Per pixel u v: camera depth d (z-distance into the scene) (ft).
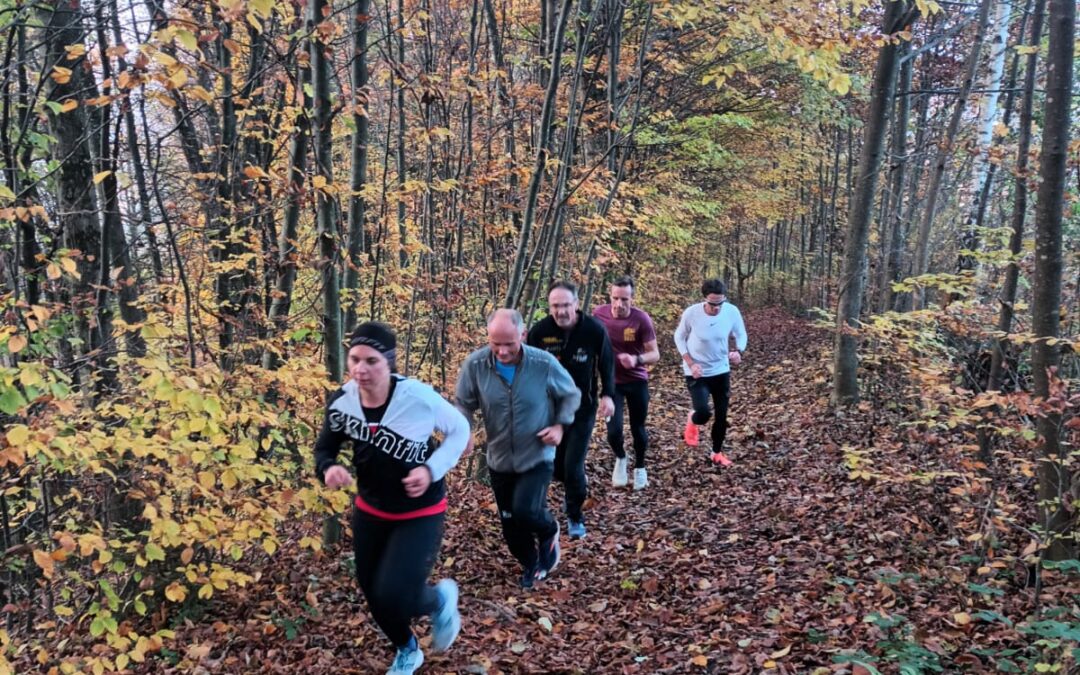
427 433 11.16
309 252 17.87
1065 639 10.58
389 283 24.47
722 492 23.30
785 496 22.15
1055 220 14.55
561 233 29.14
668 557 18.30
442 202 30.78
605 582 17.02
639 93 27.09
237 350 17.74
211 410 12.40
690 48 35.04
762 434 29.66
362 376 10.55
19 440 11.40
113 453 14.65
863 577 15.88
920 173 61.62
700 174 60.85
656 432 32.89
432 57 26.78
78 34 15.93
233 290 21.33
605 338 17.42
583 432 17.75
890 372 29.17
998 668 11.18
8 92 15.14
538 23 38.47
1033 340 14.92
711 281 24.18
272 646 14.53
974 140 35.37
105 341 16.72
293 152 17.33
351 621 15.23
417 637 14.12
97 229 17.17
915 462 20.94
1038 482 15.67
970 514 16.42
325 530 19.45
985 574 15.01
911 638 12.36
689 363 24.49
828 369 37.88
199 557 16.92
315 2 15.92
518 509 14.76
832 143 81.35
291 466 17.07
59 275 12.55
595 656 13.42
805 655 12.60
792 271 109.09
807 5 21.59
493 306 29.84
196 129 24.72
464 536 19.79
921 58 57.72
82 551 12.61
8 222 15.46
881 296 44.47
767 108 52.95
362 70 17.84
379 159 34.55
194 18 13.56
